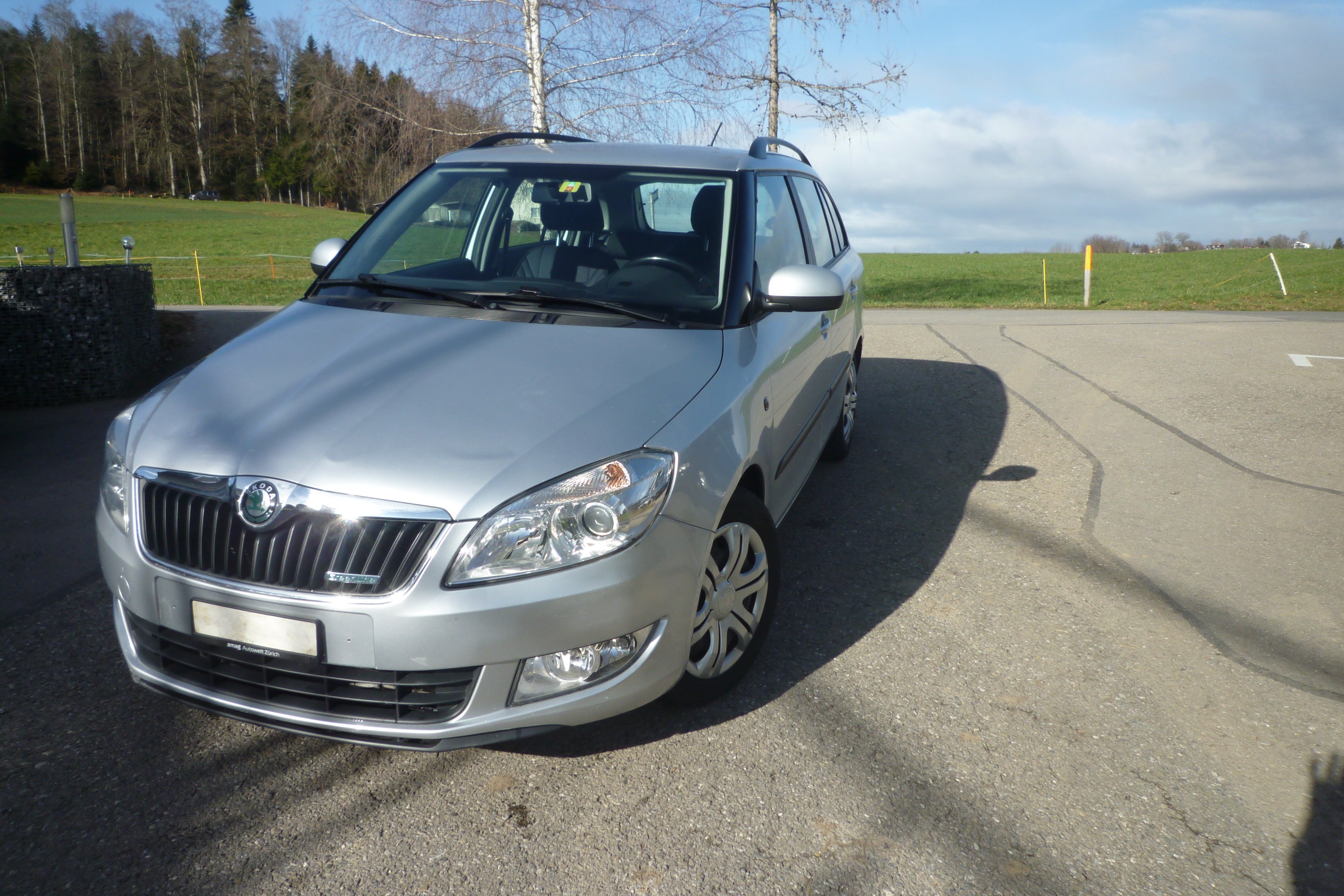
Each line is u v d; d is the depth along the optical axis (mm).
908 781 2525
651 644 2445
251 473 2277
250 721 2355
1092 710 2877
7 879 2131
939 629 3424
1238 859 2232
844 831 2324
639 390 2586
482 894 2113
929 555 4145
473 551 2189
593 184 3615
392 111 13047
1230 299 17641
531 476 2256
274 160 93250
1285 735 2748
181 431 2473
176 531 2344
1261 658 3207
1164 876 2170
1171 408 6906
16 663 3127
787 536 4383
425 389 2523
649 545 2369
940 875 2174
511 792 2480
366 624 2182
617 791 2480
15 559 4047
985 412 6930
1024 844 2279
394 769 2576
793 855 2240
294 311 3236
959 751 2662
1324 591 3742
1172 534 4398
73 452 5938
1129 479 5246
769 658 3201
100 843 2258
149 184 94750
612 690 2385
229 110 92688
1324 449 5770
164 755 2625
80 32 89188
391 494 2201
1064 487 5129
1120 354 9406
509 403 2459
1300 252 39594
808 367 3838
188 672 2436
